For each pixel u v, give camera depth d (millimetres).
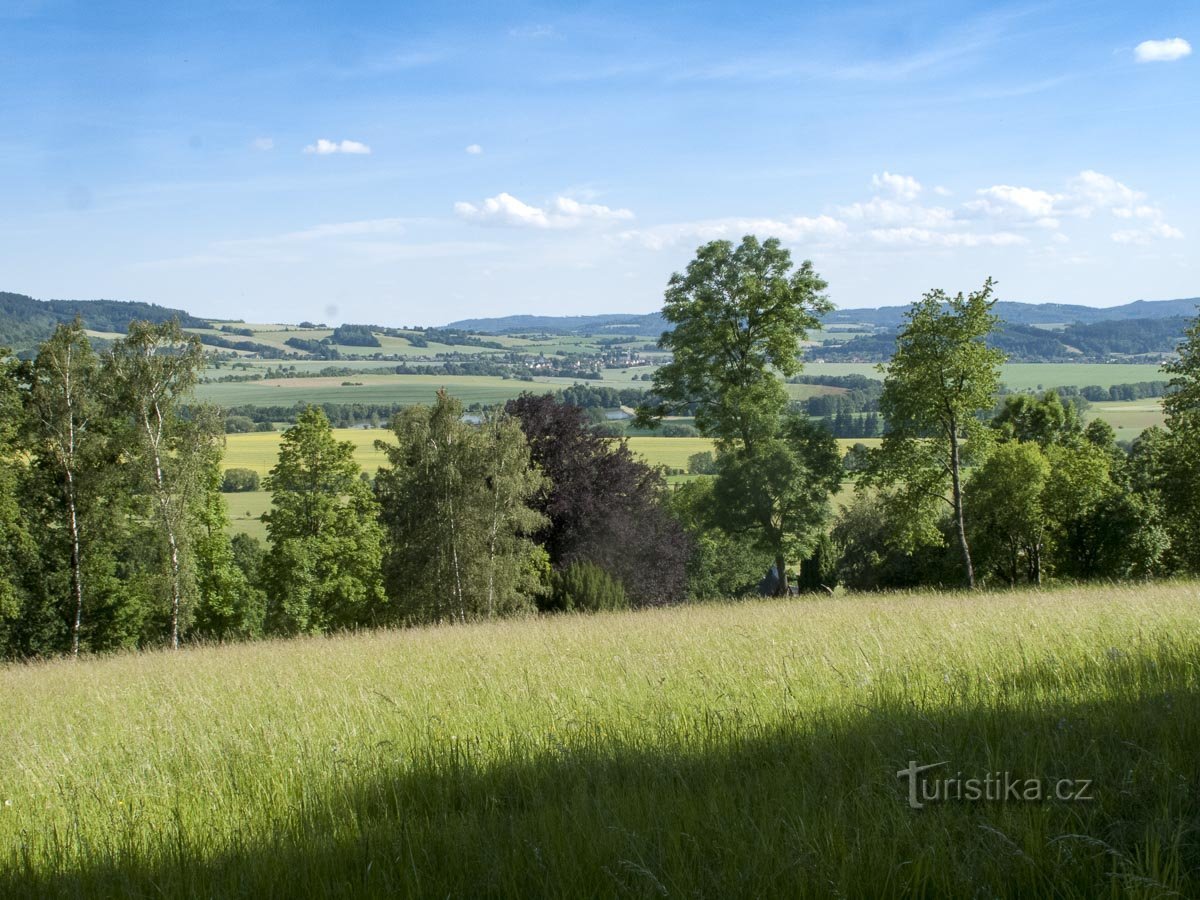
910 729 6242
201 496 36656
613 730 7141
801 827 4535
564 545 42375
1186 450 34500
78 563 36438
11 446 35469
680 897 4055
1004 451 42750
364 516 40125
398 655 15438
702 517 42000
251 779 6859
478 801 5914
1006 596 20250
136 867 5141
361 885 4555
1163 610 12578
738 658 10688
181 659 19984
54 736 10211
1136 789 4832
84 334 35938
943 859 4121
